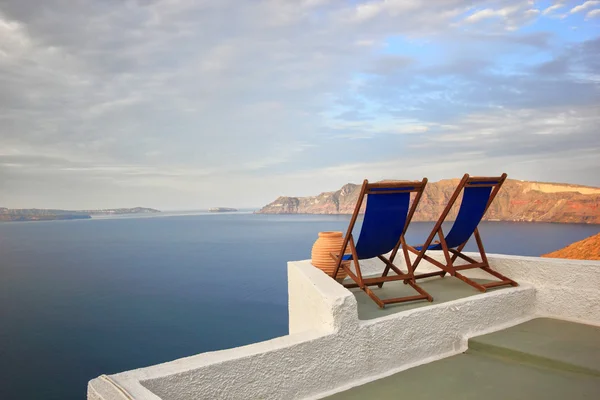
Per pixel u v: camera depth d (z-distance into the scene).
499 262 3.91
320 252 3.52
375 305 3.15
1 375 35.88
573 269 3.38
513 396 2.18
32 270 92.94
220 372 1.98
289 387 2.23
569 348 2.72
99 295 67.81
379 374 2.62
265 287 69.62
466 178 3.29
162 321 51.84
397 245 3.44
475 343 3.00
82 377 35.12
